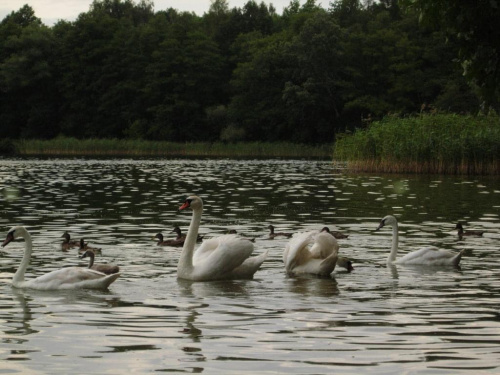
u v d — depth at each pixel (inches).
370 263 653.3
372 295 512.1
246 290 534.9
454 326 417.7
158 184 1641.2
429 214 1024.9
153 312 457.7
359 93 4200.3
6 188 1513.3
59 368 344.5
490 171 1863.9
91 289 532.4
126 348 376.5
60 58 5029.5
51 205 1159.0
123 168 2356.1
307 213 1049.5
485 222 934.4
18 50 5064.0
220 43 5285.4
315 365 346.9
